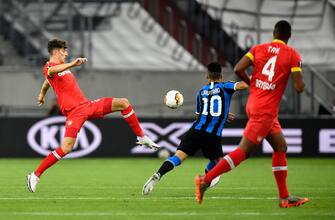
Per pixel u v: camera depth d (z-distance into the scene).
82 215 24.03
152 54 71.25
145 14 72.44
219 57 70.00
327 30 72.69
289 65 24.39
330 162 56.47
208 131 29.38
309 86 63.91
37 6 72.44
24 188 34.47
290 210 25.42
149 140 31.56
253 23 70.94
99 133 59.19
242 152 24.56
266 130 24.45
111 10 72.88
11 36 70.12
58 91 30.50
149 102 65.12
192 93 65.38
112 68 69.31
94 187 35.34
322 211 25.12
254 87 24.78
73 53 67.94
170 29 71.38
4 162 54.72
